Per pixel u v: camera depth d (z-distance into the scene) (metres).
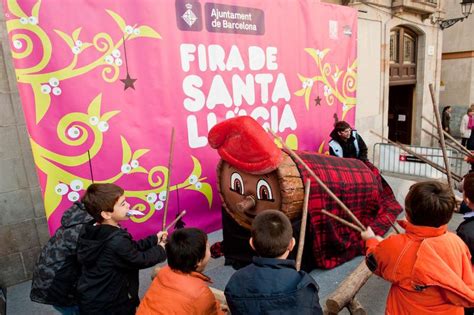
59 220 3.31
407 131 10.11
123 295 2.10
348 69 5.71
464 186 2.13
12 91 3.31
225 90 4.22
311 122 5.25
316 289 1.62
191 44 3.87
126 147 3.57
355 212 3.71
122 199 2.14
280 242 1.68
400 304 1.83
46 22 3.04
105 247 2.02
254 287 1.57
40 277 2.15
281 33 4.68
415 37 9.23
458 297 1.64
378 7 7.38
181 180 4.01
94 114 3.36
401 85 9.95
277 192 3.08
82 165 3.36
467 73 12.80
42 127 3.14
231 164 3.20
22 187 3.46
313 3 4.98
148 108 3.66
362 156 4.81
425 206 1.70
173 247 1.83
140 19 3.50
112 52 3.39
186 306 1.77
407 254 1.75
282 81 4.78
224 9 4.07
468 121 10.39
